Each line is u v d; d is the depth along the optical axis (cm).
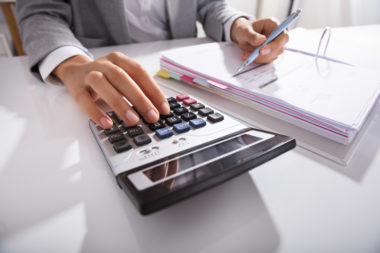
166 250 15
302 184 21
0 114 31
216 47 56
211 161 20
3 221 16
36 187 20
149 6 85
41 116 31
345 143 25
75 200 18
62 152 24
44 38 45
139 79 31
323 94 32
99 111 28
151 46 68
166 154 22
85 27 72
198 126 27
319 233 16
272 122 30
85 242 15
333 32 82
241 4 169
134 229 16
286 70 41
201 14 90
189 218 17
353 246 15
